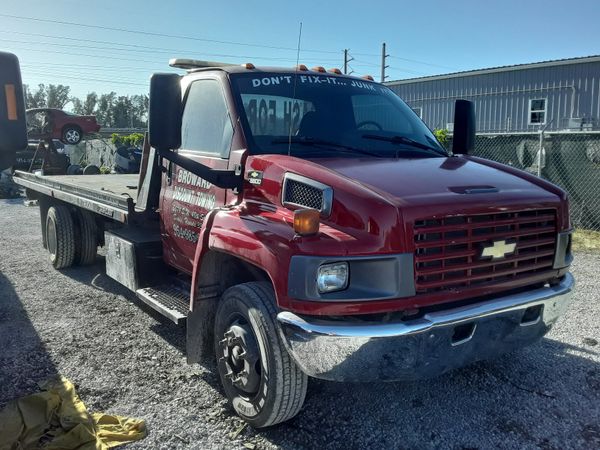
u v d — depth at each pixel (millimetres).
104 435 3438
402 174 3477
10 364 4523
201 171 3916
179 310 4293
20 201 16297
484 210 3191
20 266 7887
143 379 4281
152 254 5027
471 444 3436
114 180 8070
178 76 3775
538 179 3881
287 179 3475
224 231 3605
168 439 3473
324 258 2959
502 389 4125
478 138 11633
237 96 4176
